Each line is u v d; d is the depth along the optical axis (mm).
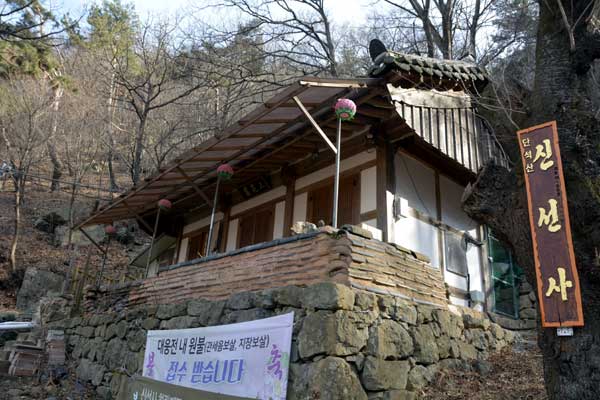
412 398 4910
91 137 21406
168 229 12391
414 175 8094
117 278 14234
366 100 6742
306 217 8523
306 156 8883
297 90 5758
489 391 5418
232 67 16391
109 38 24016
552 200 3957
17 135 18375
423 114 7414
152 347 6473
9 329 11336
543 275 3855
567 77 4699
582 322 3586
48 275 16031
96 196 22766
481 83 8312
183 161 7844
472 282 8688
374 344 4734
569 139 4270
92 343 8406
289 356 4566
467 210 4770
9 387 7840
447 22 14812
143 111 21859
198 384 5398
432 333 5676
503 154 9016
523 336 8453
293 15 16922
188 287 6746
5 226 19422
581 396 3498
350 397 4246
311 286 4766
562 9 4586
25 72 20906
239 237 10141
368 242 5348
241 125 6574
